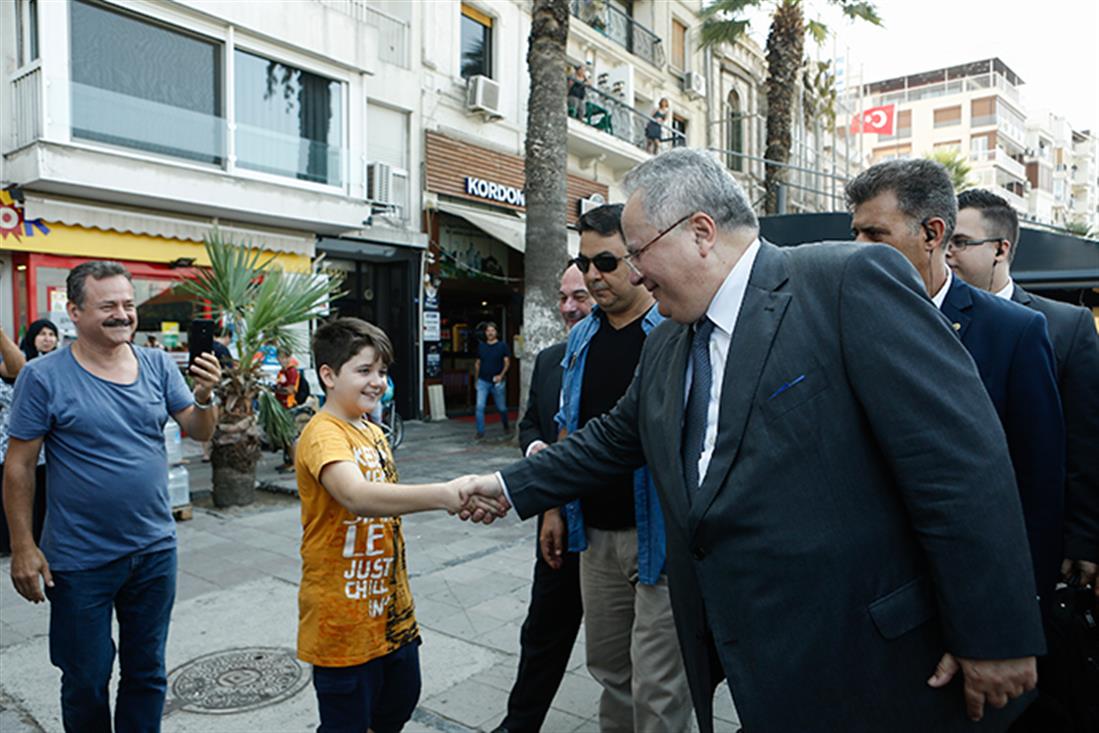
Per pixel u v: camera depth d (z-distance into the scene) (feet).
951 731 4.73
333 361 7.43
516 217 52.24
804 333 4.87
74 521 8.01
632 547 7.89
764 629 4.77
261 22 36.09
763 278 5.18
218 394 22.86
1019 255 17.28
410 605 7.87
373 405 7.55
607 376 8.29
